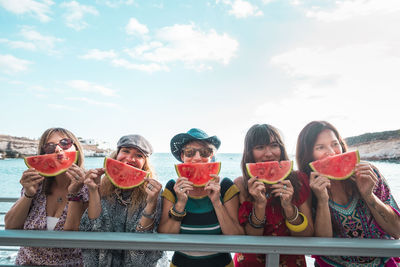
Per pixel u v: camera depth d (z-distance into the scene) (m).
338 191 2.27
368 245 1.62
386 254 1.62
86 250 2.00
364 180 2.00
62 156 2.35
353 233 2.13
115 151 2.56
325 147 2.29
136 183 2.28
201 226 2.26
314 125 2.38
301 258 2.27
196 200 2.40
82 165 2.46
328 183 1.98
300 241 1.66
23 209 2.05
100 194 2.29
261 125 2.49
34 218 2.21
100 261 1.98
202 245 1.63
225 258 2.27
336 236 2.21
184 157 2.58
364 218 2.14
